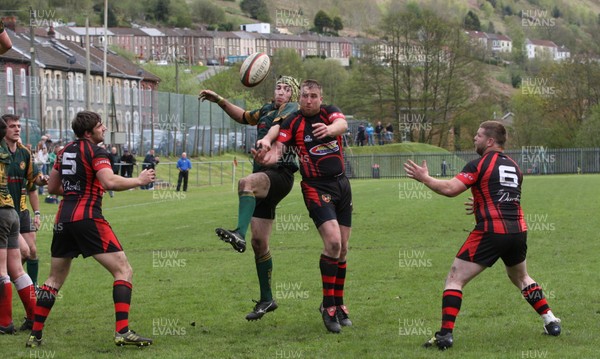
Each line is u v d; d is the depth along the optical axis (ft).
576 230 62.28
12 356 25.12
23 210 32.78
